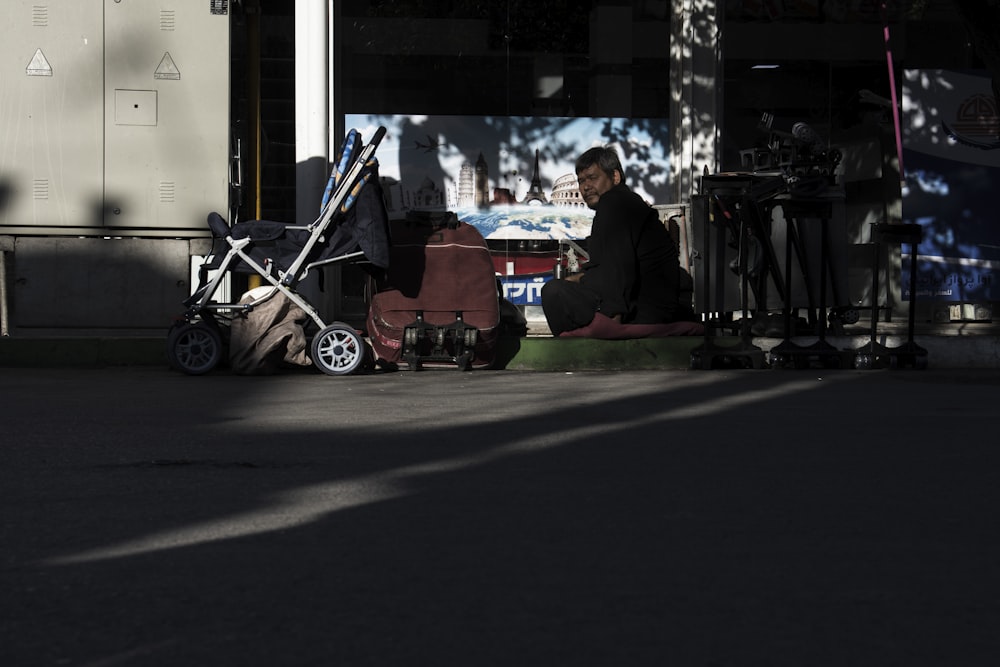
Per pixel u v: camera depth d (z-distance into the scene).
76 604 3.87
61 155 13.79
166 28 13.87
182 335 12.13
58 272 13.77
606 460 6.77
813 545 4.74
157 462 6.61
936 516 5.31
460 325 12.41
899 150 18.27
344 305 16.34
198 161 13.93
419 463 6.62
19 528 4.95
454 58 17.61
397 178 17.59
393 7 17.50
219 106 13.94
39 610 3.80
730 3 17.98
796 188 12.87
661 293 13.59
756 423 8.52
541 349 13.07
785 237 13.72
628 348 13.19
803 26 18.06
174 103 13.89
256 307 12.17
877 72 18.22
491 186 17.72
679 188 17.30
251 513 5.25
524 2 17.67
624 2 17.70
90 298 13.80
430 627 3.65
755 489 5.91
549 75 17.72
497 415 8.90
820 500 5.66
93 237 13.92
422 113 17.58
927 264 18.36
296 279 12.29
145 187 13.88
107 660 3.34
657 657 3.39
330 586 4.09
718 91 17.25
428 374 12.42
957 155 18.38
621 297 13.26
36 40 13.74
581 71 17.77
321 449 7.12
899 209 18.34
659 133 17.78
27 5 13.71
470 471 6.36
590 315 13.26
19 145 13.75
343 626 3.65
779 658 3.39
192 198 13.92
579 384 11.41
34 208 13.77
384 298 12.52
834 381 11.91
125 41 13.81
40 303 13.75
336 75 17.42
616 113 17.78
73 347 13.34
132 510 5.31
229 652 3.40
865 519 5.24
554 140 17.77
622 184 13.80
